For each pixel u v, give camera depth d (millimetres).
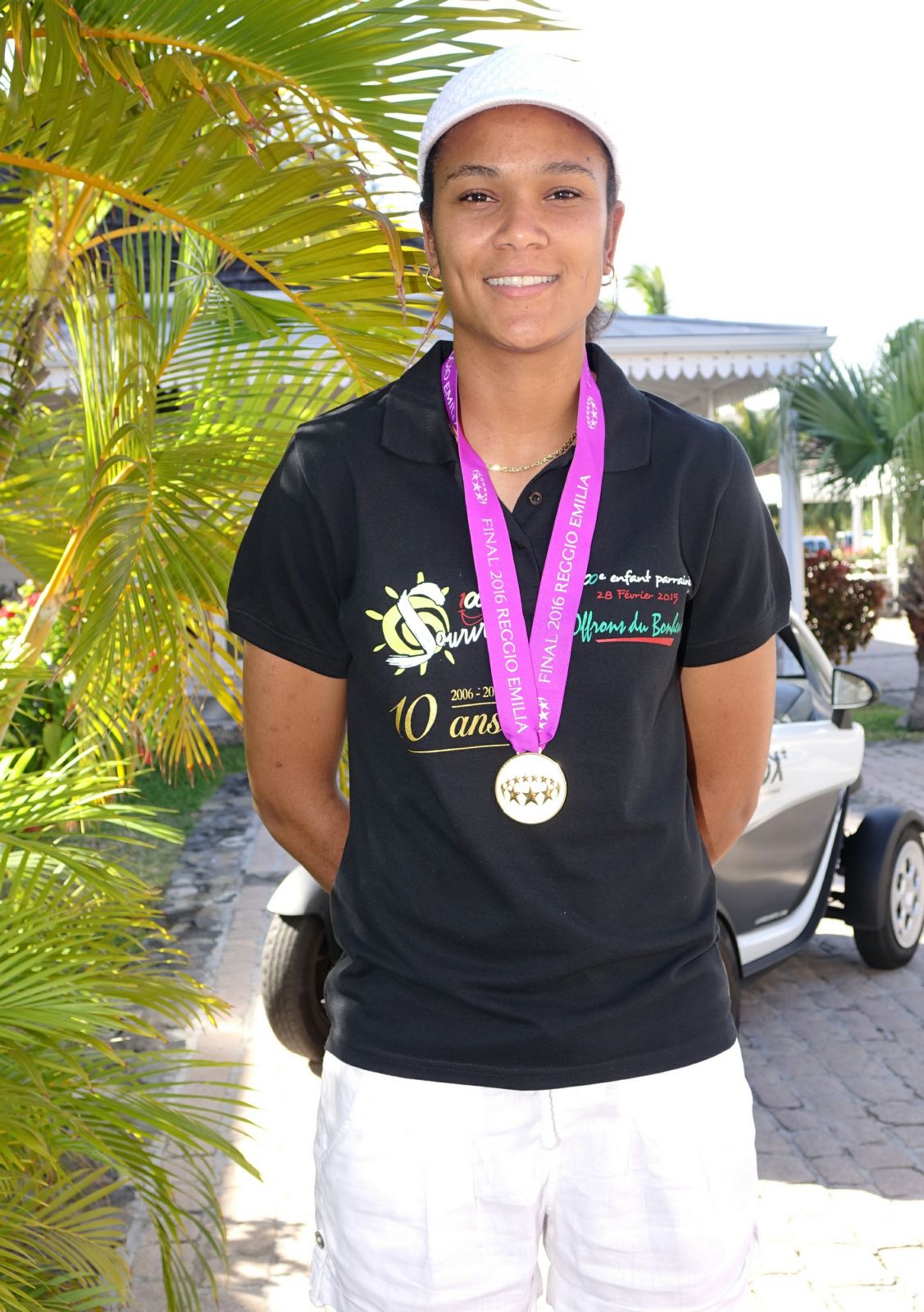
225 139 2064
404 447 1510
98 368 2660
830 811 4977
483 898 1499
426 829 1505
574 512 1502
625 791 1479
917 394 10789
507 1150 1528
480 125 1452
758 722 1704
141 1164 2244
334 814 1759
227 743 11234
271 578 1574
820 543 28438
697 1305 1577
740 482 1554
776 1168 3645
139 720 2820
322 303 2457
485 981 1501
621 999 1517
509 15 2072
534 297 1460
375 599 1489
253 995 4992
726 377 11414
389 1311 1566
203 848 7547
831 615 13781
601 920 1497
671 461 1524
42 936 2209
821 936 5781
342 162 2125
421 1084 1524
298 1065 4336
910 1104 4043
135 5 2029
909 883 5320
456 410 1562
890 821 5180
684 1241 1544
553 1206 1576
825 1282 3039
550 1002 1508
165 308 2770
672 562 1496
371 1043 1554
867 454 11281
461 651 1477
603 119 1462
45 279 2746
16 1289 2162
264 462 2557
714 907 1632
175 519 2432
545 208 1463
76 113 2133
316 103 2189
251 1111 3986
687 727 1729
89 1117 2193
